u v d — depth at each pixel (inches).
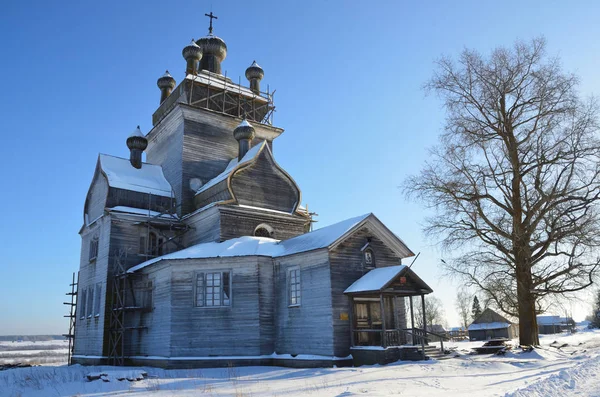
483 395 512.4
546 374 712.4
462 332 3186.5
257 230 1294.3
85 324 1334.9
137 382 754.2
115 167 1418.6
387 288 897.5
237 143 1547.7
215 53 1718.8
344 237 977.5
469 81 1198.9
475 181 1169.4
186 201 1384.1
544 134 1138.0
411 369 772.0
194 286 1037.8
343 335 931.3
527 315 1141.1
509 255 1154.0
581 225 1054.4
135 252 1289.4
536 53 1166.3
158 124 1551.4
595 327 4185.5
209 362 988.6
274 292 1047.0
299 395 566.9
